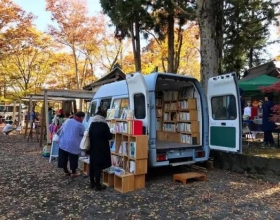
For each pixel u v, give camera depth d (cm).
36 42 1962
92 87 1731
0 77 2130
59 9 2334
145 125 593
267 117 796
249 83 1030
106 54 2700
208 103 705
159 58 2109
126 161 597
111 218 416
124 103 711
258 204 466
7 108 3284
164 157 618
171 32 1569
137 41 1516
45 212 442
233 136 641
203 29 894
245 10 1210
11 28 1625
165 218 413
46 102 1115
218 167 731
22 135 1772
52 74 2514
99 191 555
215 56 889
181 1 1440
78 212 441
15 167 789
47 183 618
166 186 584
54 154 883
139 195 525
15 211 446
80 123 692
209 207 456
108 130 573
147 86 614
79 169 762
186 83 723
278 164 596
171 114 793
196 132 700
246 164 659
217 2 893
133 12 1334
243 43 1231
